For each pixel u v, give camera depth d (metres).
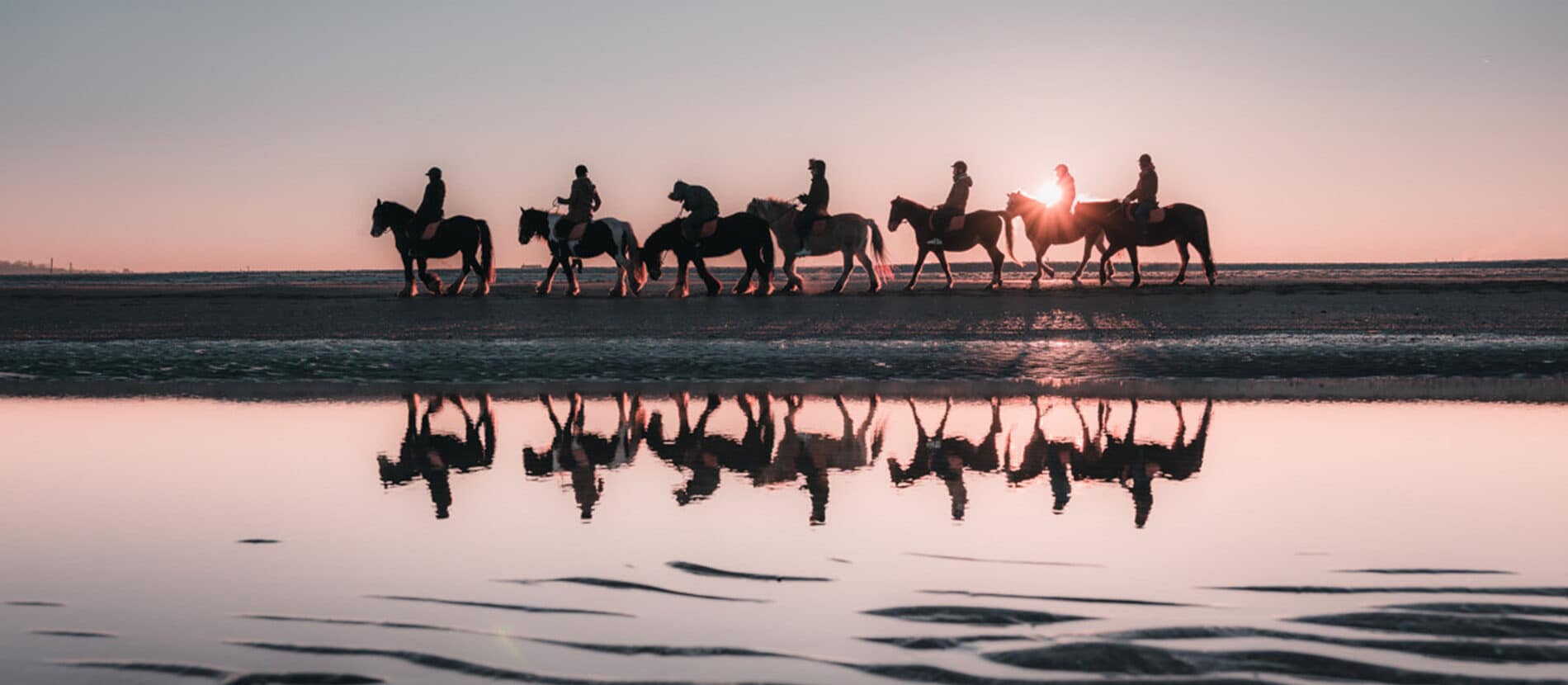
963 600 3.44
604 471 6.06
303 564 3.99
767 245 22.80
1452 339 14.48
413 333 16.50
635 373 11.89
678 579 3.73
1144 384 10.66
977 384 10.82
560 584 3.67
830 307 19.64
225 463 6.36
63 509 5.03
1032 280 25.55
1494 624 3.13
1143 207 23.98
